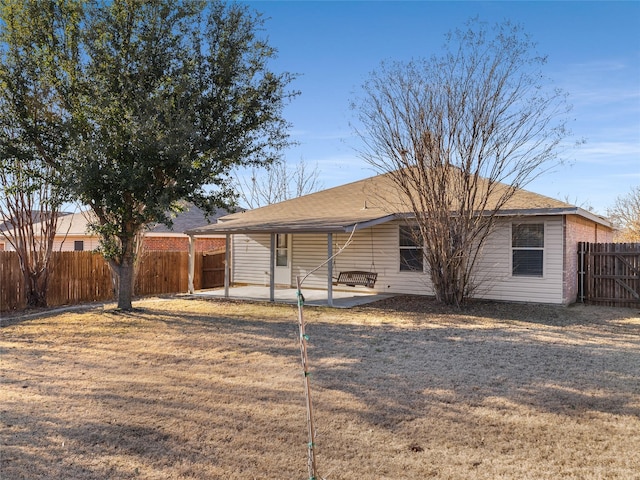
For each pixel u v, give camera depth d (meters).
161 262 17.83
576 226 13.99
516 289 13.50
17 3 11.08
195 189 11.46
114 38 11.24
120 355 7.76
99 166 10.60
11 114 11.36
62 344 8.64
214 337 9.19
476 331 9.70
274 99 12.72
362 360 7.36
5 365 7.13
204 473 3.79
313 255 17.69
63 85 11.32
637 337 9.06
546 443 4.32
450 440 4.40
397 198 16.25
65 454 4.13
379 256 15.98
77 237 24.59
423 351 7.94
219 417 4.96
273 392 5.78
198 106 11.82
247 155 12.64
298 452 4.16
